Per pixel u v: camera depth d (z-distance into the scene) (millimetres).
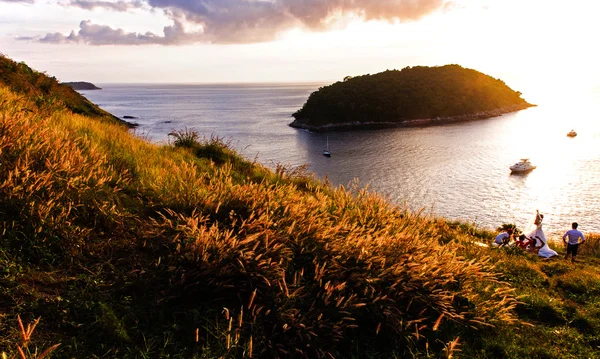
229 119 173125
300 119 157375
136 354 2857
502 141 110375
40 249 3486
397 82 181375
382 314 4020
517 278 6754
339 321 3617
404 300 4398
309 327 3422
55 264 3496
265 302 3727
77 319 3010
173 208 5020
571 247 9859
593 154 90438
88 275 3498
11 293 2969
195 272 3707
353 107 155750
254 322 3361
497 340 4328
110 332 2949
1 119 4922
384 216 6582
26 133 4871
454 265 5285
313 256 4473
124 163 6355
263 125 153375
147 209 4957
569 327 5035
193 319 3371
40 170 4367
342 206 6492
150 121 156500
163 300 3420
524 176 70562
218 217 4969
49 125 6539
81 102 18984
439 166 78062
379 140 114000
